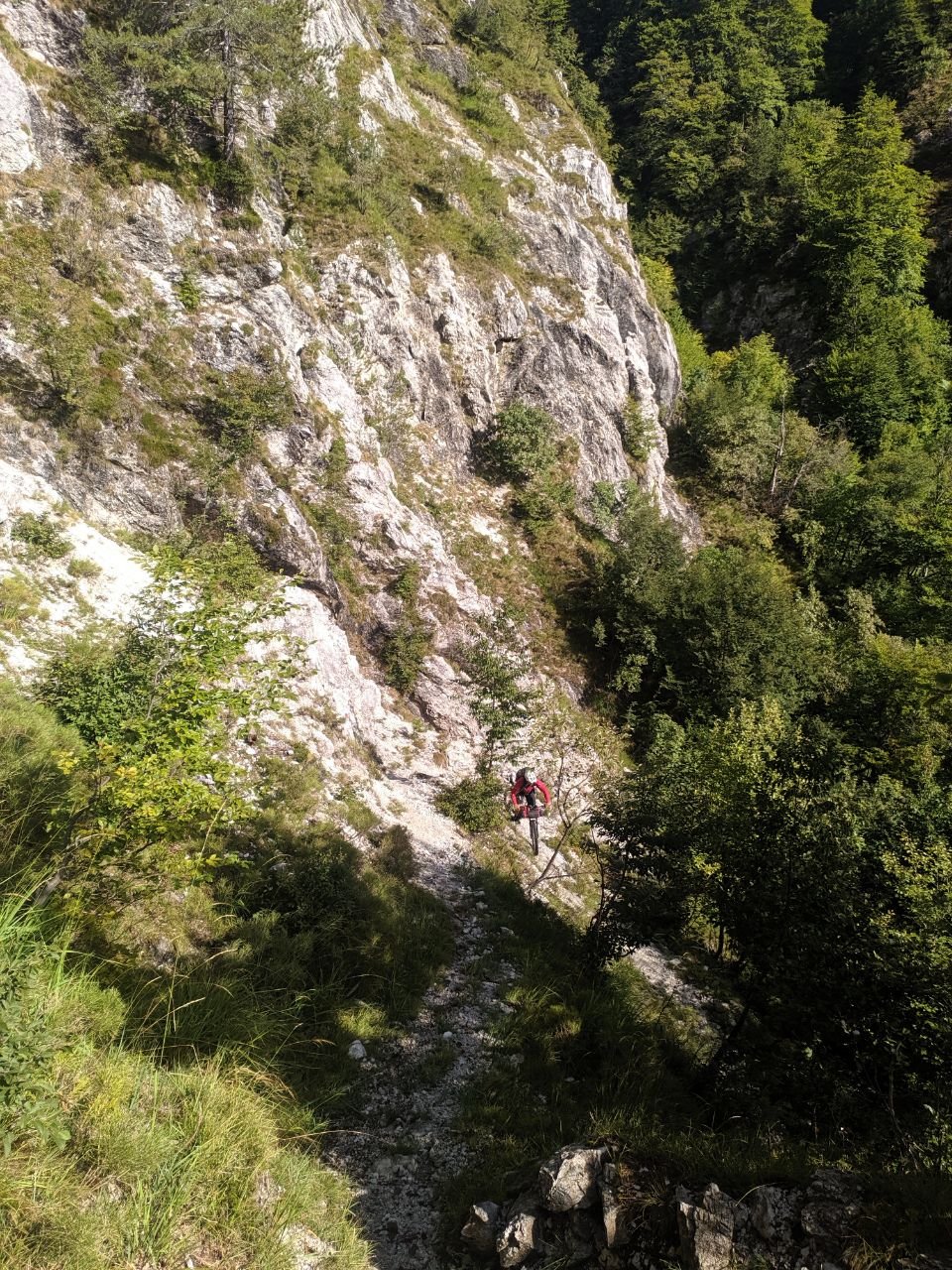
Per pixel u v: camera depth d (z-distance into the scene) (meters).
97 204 15.19
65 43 16.20
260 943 7.30
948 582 28.95
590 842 14.19
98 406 13.72
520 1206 4.88
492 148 33.56
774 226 47.00
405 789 13.72
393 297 22.25
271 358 16.48
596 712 20.70
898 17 54.69
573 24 59.53
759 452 33.47
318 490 17.17
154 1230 3.45
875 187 44.00
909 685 22.09
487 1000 8.49
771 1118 7.14
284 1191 4.37
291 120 21.36
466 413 24.69
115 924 6.16
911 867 7.74
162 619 7.36
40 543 11.29
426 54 34.97
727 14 53.25
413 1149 5.86
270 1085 5.50
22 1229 3.00
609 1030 8.52
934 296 45.28
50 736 7.57
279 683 7.02
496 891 11.41
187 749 5.71
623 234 37.69
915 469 33.47
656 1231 4.35
